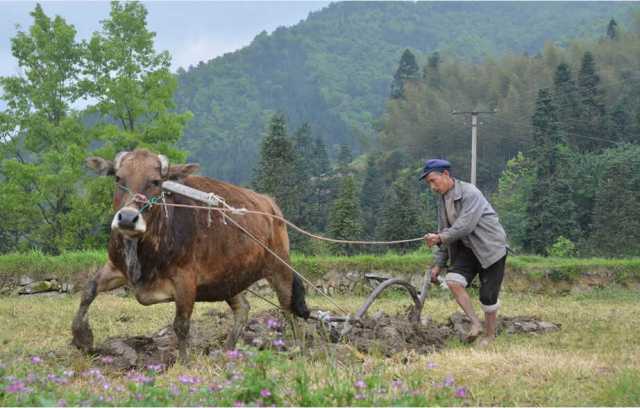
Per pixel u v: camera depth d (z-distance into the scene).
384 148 116.19
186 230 8.41
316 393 6.15
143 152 8.27
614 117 82.19
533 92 106.00
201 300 9.15
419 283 19.75
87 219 32.78
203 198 8.46
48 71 34.75
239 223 9.20
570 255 47.50
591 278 21.50
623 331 12.04
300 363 6.60
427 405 6.32
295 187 52.91
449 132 101.88
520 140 94.44
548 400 6.76
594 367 7.96
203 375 7.54
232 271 9.02
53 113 35.66
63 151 33.66
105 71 34.97
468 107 113.62
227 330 10.98
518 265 21.19
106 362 7.96
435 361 8.14
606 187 50.22
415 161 98.50
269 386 6.04
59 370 7.21
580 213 57.84
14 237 40.84
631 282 21.80
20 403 6.02
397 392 6.39
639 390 6.89
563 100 81.81
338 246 48.00
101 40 34.38
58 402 5.91
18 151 35.53
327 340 9.12
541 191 54.66
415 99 119.38
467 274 9.93
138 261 8.12
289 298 10.20
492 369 7.75
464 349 9.31
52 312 13.73
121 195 8.10
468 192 9.68
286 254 10.31
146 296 8.37
